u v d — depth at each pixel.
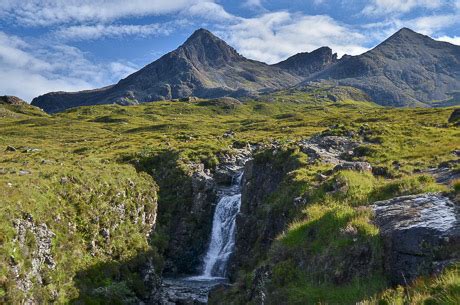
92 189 35.44
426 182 24.06
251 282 22.52
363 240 17.14
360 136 56.41
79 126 158.12
